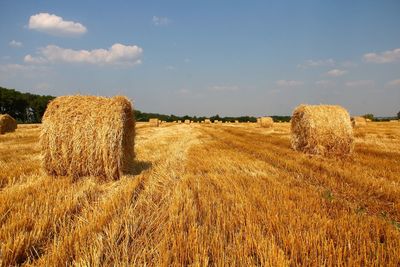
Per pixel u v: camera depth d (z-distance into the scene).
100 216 5.08
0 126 24.98
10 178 7.94
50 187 7.12
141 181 8.16
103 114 8.41
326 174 9.05
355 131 27.19
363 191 7.39
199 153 13.44
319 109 13.20
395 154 13.25
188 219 5.10
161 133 27.81
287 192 6.66
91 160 8.30
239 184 7.52
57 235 4.59
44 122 8.39
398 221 5.48
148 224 4.95
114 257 3.91
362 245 4.16
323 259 3.88
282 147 16.58
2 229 4.48
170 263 3.82
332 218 5.30
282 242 4.32
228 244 4.24
